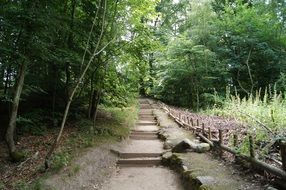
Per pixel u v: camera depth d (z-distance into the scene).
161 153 9.67
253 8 21.92
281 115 8.27
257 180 5.38
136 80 13.80
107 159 8.82
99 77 11.73
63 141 8.76
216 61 20.98
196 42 22.12
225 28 22.17
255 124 8.24
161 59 21.89
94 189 6.81
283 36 21.38
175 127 13.54
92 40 10.38
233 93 21.03
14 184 5.69
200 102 21.39
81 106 12.99
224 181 5.62
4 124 9.43
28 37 6.94
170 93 25.11
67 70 10.78
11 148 6.93
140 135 12.84
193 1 22.52
